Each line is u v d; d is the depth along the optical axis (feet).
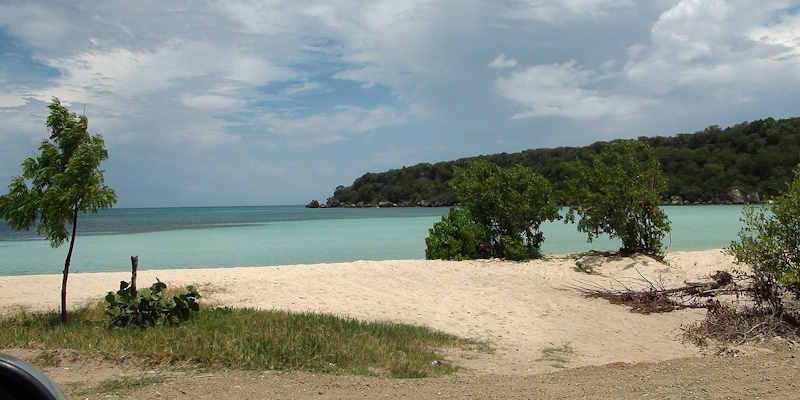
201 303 39.34
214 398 18.58
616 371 22.20
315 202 534.78
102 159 35.96
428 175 433.48
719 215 156.87
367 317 35.83
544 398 18.06
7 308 39.04
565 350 29.01
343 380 20.97
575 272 52.44
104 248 95.50
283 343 25.49
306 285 46.44
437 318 36.17
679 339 31.37
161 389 19.62
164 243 105.19
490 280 48.88
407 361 24.75
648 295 40.81
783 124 261.44
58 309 38.63
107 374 22.04
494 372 24.59
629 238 57.82
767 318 32.65
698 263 53.16
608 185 57.21
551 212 61.41
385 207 432.66
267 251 88.84
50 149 34.65
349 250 89.71
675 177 248.73
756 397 17.17
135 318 30.17
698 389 18.29
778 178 224.53
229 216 282.56
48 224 33.58
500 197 62.18
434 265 56.18
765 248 34.88
